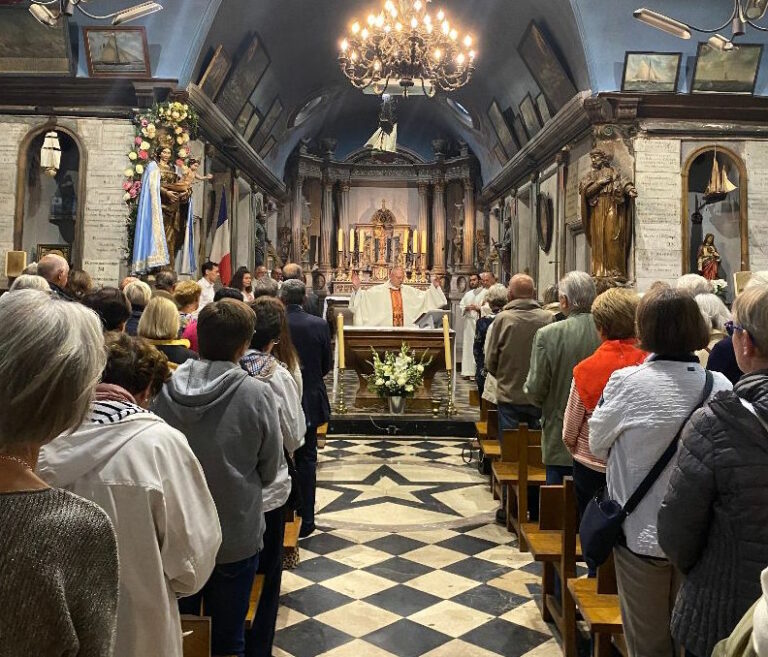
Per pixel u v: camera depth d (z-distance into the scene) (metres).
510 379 5.25
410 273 21.89
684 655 2.18
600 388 3.22
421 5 9.10
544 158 14.61
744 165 11.48
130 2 10.77
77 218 10.82
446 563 4.85
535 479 4.86
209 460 2.56
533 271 15.37
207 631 1.98
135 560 1.75
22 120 10.91
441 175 22.36
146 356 2.16
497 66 15.13
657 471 2.40
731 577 1.75
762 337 1.88
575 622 3.35
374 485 6.95
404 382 9.29
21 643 0.96
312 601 4.19
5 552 0.98
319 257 22.31
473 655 3.53
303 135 20.70
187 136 10.53
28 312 1.15
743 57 11.00
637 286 11.32
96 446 1.75
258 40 13.27
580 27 11.38
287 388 3.47
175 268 10.67
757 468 1.71
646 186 11.41
